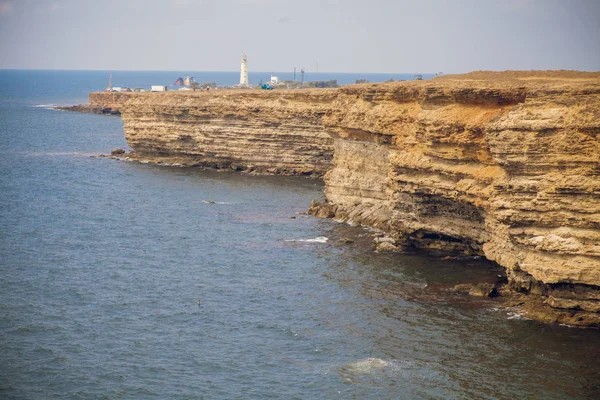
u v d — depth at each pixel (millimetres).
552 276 56938
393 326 59969
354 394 49656
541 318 59844
